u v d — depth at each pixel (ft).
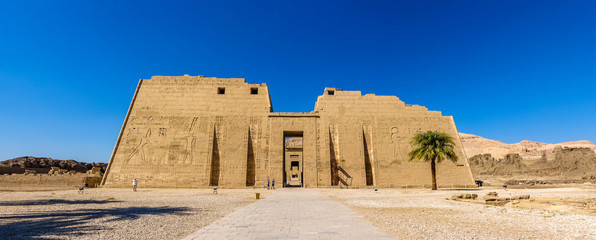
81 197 76.28
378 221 36.78
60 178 159.94
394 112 152.46
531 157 449.06
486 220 37.91
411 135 148.46
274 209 49.88
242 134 144.56
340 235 28.04
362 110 151.74
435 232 29.76
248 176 140.36
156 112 147.95
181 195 86.99
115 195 85.56
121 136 142.82
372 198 76.13
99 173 177.06
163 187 133.18
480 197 78.23
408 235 28.22
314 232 29.45
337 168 141.38
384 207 53.98
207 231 29.99
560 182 169.68
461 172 142.31
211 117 147.54
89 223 34.99
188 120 146.61
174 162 138.82
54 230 30.37
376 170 141.38
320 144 144.15
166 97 151.12
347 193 97.71
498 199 62.08
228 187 132.87
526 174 257.34
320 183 138.41
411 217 40.60
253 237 27.09
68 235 27.99
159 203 61.36
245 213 44.47
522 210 47.78
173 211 47.09
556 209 48.26
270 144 143.02
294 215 42.09
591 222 35.04
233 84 154.40
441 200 69.72
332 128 148.36
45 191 104.63
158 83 153.99
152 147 141.08
